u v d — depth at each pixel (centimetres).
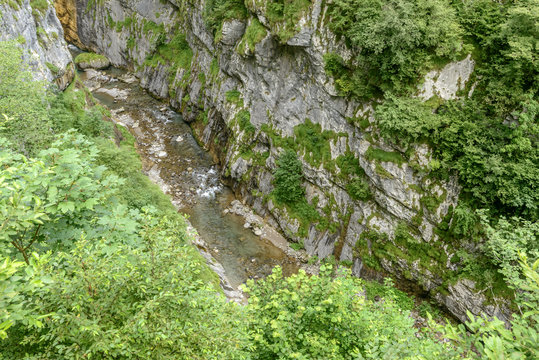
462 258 2067
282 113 3062
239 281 2503
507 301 1891
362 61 2345
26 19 2922
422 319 2175
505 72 1961
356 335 848
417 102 2183
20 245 698
